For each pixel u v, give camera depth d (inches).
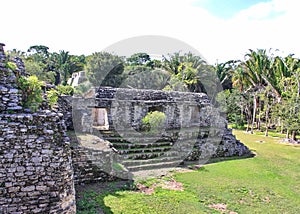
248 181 412.5
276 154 644.7
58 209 205.6
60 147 211.5
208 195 343.0
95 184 352.2
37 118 205.0
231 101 1195.3
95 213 261.3
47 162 203.8
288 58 1179.3
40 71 952.3
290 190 381.1
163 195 332.2
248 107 1221.7
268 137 941.8
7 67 229.9
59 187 207.6
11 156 191.9
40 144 201.9
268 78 1063.0
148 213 273.3
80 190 324.2
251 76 1128.2
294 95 858.1
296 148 730.2
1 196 188.1
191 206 300.4
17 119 196.5
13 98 213.8
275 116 916.0
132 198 312.5
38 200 199.3
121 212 269.9
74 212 222.5
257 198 342.3
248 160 566.3
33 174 198.2
